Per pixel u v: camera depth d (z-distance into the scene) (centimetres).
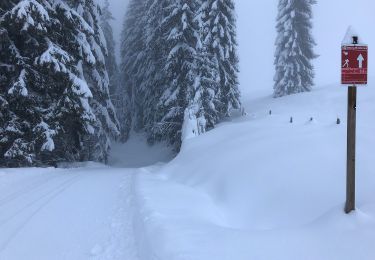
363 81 600
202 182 1038
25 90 1557
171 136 2564
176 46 2388
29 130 1686
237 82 2692
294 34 3362
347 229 558
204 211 791
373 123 1337
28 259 599
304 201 719
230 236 596
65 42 1802
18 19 1458
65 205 916
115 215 819
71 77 1706
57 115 1728
